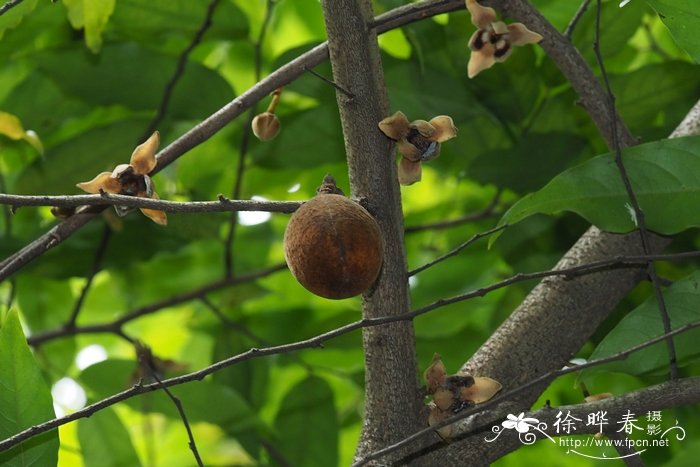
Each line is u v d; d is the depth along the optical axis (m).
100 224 7.68
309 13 8.84
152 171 4.59
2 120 5.72
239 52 8.84
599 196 4.52
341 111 4.33
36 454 4.60
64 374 8.96
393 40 8.29
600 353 4.57
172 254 9.27
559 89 7.27
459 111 7.20
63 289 8.95
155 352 11.48
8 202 3.76
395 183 4.38
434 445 4.53
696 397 4.29
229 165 7.93
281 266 7.87
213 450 9.63
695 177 4.52
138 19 7.22
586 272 5.07
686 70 7.00
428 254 9.21
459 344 7.77
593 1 6.95
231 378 7.99
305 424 7.47
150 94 7.32
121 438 7.00
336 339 8.00
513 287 7.68
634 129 7.30
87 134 7.21
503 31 4.52
